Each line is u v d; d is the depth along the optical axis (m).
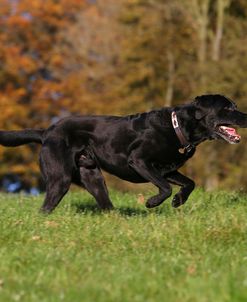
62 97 44.69
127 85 42.16
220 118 11.73
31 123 44.66
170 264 8.48
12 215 12.48
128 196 16.33
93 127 12.44
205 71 38.00
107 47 43.53
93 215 12.40
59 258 8.80
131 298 7.08
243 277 7.67
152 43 42.16
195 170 39.19
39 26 47.12
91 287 7.38
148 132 11.82
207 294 6.99
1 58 45.06
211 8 42.50
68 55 45.38
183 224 10.55
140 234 10.20
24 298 7.18
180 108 11.80
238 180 37.28
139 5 42.56
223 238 9.88
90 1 47.84
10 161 44.22
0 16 46.69
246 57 37.84
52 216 12.05
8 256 8.88
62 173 12.49
